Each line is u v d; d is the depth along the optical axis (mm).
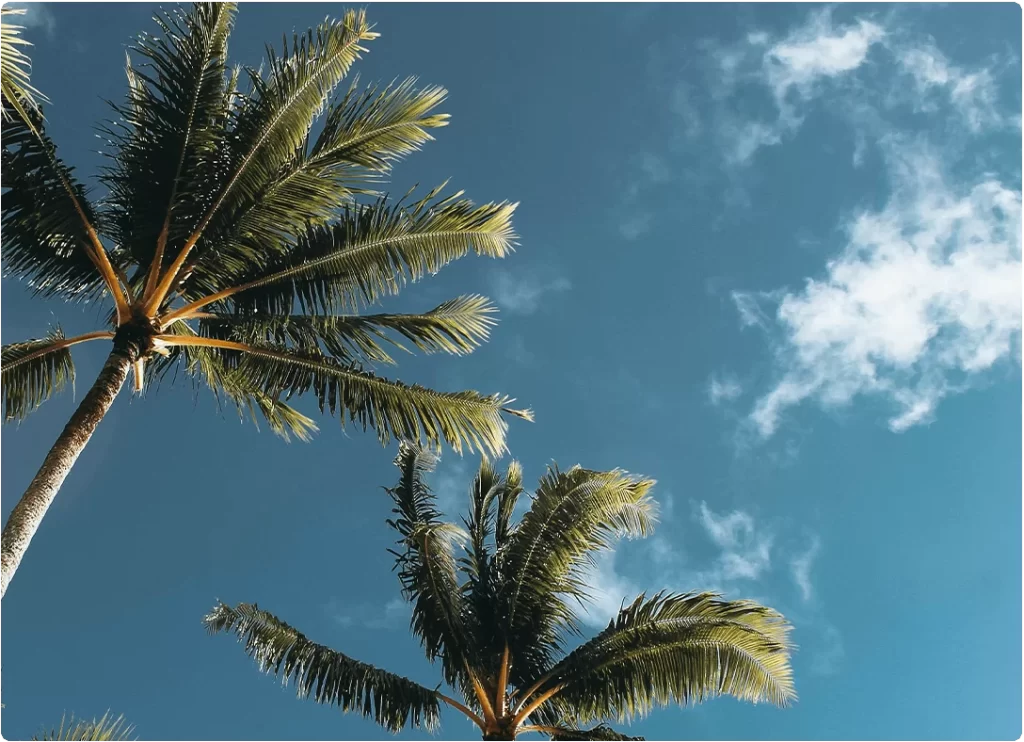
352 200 11680
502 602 13578
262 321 11578
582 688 12492
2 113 10039
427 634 13203
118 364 10344
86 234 10883
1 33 7742
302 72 11102
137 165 10922
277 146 11203
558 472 13352
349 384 11734
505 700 13086
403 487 14297
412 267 11922
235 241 11430
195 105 10961
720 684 11906
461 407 11828
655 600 12430
